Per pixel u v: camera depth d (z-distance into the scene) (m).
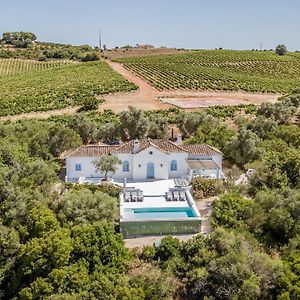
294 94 106.56
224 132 60.84
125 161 47.34
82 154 47.09
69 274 28.36
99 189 42.62
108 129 64.50
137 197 41.59
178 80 140.62
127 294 27.05
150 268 30.28
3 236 31.69
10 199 35.97
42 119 86.19
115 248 30.89
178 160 48.09
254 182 44.25
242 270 28.28
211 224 36.84
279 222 35.31
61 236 30.38
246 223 36.19
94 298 27.33
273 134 61.75
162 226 36.22
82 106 103.44
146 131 64.50
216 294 27.98
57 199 37.66
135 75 152.62
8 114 95.19
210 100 112.69
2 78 156.00
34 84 135.62
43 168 41.53
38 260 29.00
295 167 45.53
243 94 124.00
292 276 28.19
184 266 30.56
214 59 188.62
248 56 196.25
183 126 69.81
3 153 46.00
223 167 52.16
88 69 165.75
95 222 33.44
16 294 28.86
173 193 42.16
